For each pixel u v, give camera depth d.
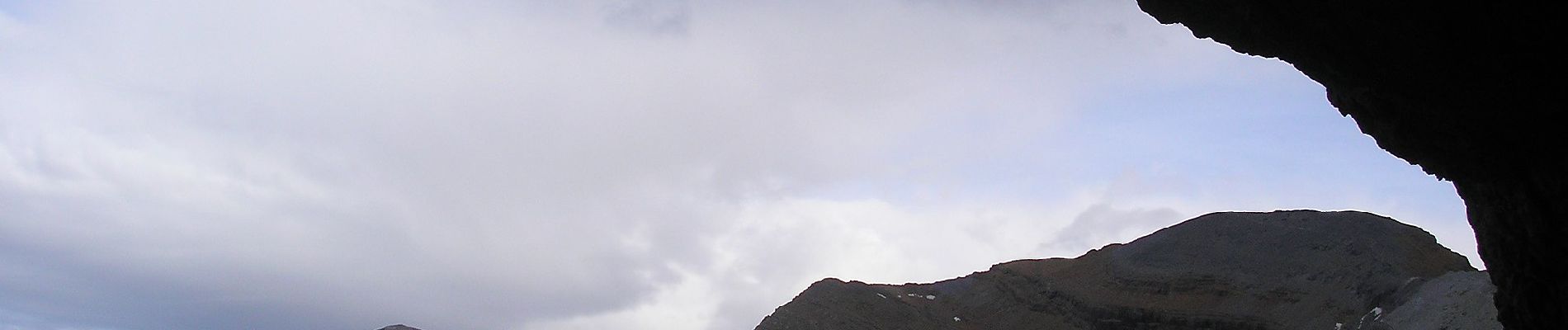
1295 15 12.39
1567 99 11.54
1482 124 12.77
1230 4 12.90
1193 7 13.41
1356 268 65.62
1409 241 68.44
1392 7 11.40
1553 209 13.20
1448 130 13.30
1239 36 13.61
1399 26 11.62
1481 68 11.67
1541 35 10.92
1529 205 13.71
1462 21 11.16
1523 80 11.59
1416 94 12.77
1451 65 11.85
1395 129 14.08
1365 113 14.39
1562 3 10.44
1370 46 12.25
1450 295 53.28
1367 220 71.94
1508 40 11.16
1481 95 12.16
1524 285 15.03
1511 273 15.38
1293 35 12.84
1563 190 12.73
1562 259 13.55
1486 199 14.95
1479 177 14.28
